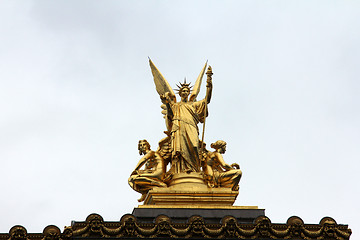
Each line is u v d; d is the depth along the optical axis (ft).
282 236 279.90
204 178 309.22
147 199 303.68
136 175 310.65
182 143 315.17
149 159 316.60
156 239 277.85
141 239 277.44
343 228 282.56
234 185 309.22
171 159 317.22
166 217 280.51
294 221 281.33
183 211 289.94
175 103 328.08
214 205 298.15
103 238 277.23
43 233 278.05
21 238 277.03
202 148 316.81
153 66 336.70
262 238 279.49
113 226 278.67
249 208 291.58
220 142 319.68
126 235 277.85
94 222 278.26
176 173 311.27
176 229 278.46
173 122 319.88
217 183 308.60
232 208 291.38
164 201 299.58
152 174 310.45
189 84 333.21
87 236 277.23
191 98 332.39
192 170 310.65
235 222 279.69
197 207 291.17
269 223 280.51
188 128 317.83
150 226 278.87
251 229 279.90
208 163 315.37
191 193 301.02
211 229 279.28
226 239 278.46
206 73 323.78
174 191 300.81
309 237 280.72
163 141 320.91
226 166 312.50
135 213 288.10
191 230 278.67
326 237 281.13
